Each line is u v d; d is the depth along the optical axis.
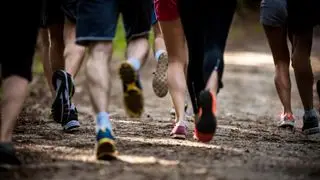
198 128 11.45
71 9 14.37
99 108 11.10
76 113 14.87
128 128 15.77
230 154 12.05
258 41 62.59
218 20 11.80
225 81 33.25
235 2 11.88
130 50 11.56
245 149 12.91
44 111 19.78
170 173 10.22
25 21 10.87
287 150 13.09
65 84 14.40
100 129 11.06
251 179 9.98
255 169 10.75
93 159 11.27
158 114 20.17
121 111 21.02
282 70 16.42
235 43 60.19
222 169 10.65
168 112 20.98
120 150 12.09
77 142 13.27
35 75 29.89
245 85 31.69
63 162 11.00
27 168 10.52
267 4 15.47
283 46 16.05
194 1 11.91
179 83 13.69
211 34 11.78
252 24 73.44
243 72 37.75
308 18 14.87
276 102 25.72
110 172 10.25
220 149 12.61
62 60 15.50
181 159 11.36
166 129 15.77
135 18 11.55
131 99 11.17
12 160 10.70
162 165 10.80
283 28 15.64
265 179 10.04
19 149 12.30
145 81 32.12
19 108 10.91
